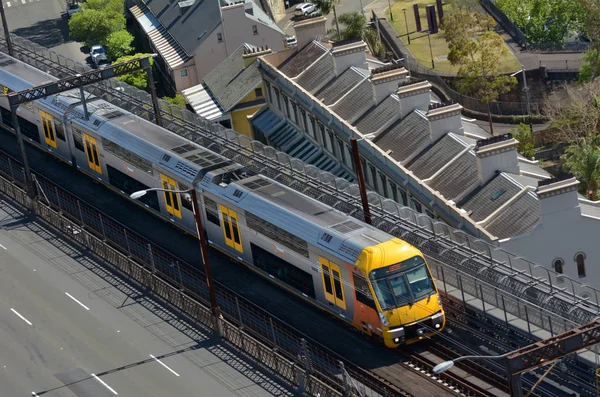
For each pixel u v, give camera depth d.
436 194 177.38
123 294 167.75
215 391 140.88
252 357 147.38
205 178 178.00
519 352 104.81
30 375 149.12
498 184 175.12
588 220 165.12
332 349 148.00
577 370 130.75
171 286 163.00
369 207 163.75
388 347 145.00
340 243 148.88
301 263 157.25
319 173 176.88
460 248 151.88
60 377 148.00
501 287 144.12
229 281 170.75
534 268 159.38
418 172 188.75
